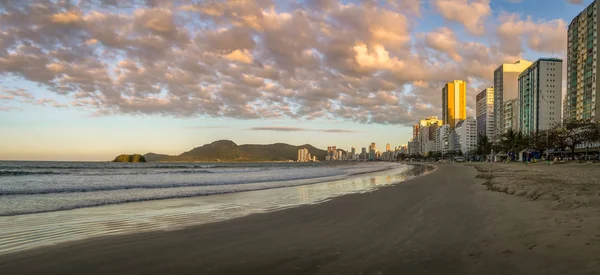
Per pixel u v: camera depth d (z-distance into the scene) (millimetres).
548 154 94062
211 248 6145
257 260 5332
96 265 5246
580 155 90062
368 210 10719
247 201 14398
